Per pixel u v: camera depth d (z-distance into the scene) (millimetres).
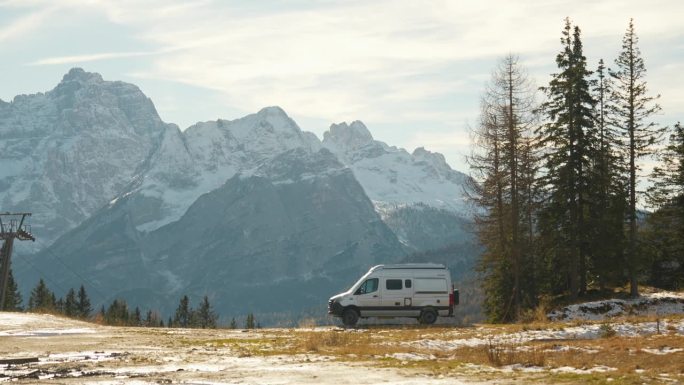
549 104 54375
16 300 123625
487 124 53500
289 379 15906
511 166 52812
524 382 15125
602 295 54938
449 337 28656
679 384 14914
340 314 38812
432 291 38906
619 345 22969
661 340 23859
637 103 54281
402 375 16484
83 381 15773
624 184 55031
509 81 54031
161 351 23297
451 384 14828
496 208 54250
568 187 53562
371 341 27359
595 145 54312
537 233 57219
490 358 19609
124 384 15188
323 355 21609
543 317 42875
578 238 53094
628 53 54656
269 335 31609
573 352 22219
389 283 38969
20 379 16297
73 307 134500
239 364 19141
